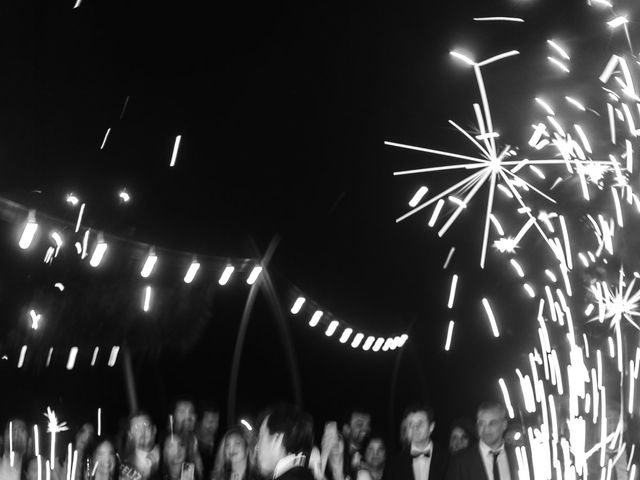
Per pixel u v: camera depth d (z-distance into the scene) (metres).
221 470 9.32
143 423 9.98
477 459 8.34
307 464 6.16
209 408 10.87
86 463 10.47
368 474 9.77
